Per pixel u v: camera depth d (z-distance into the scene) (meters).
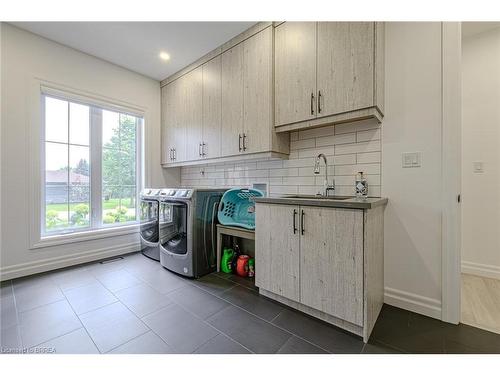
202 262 2.38
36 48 2.34
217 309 1.74
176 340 1.39
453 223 1.57
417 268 1.71
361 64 1.64
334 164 2.10
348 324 1.48
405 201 1.76
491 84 2.27
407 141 1.75
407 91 1.74
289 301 1.77
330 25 1.77
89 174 2.82
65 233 2.61
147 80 3.27
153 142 3.36
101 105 2.83
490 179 2.27
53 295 1.92
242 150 2.32
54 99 2.54
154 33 2.32
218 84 2.56
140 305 1.78
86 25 2.19
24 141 2.28
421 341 1.39
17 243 2.25
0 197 2.16
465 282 2.17
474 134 2.34
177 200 2.43
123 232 3.04
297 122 1.98
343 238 1.44
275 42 2.10
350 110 1.69
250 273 2.36
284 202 1.71
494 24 2.20
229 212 2.63
